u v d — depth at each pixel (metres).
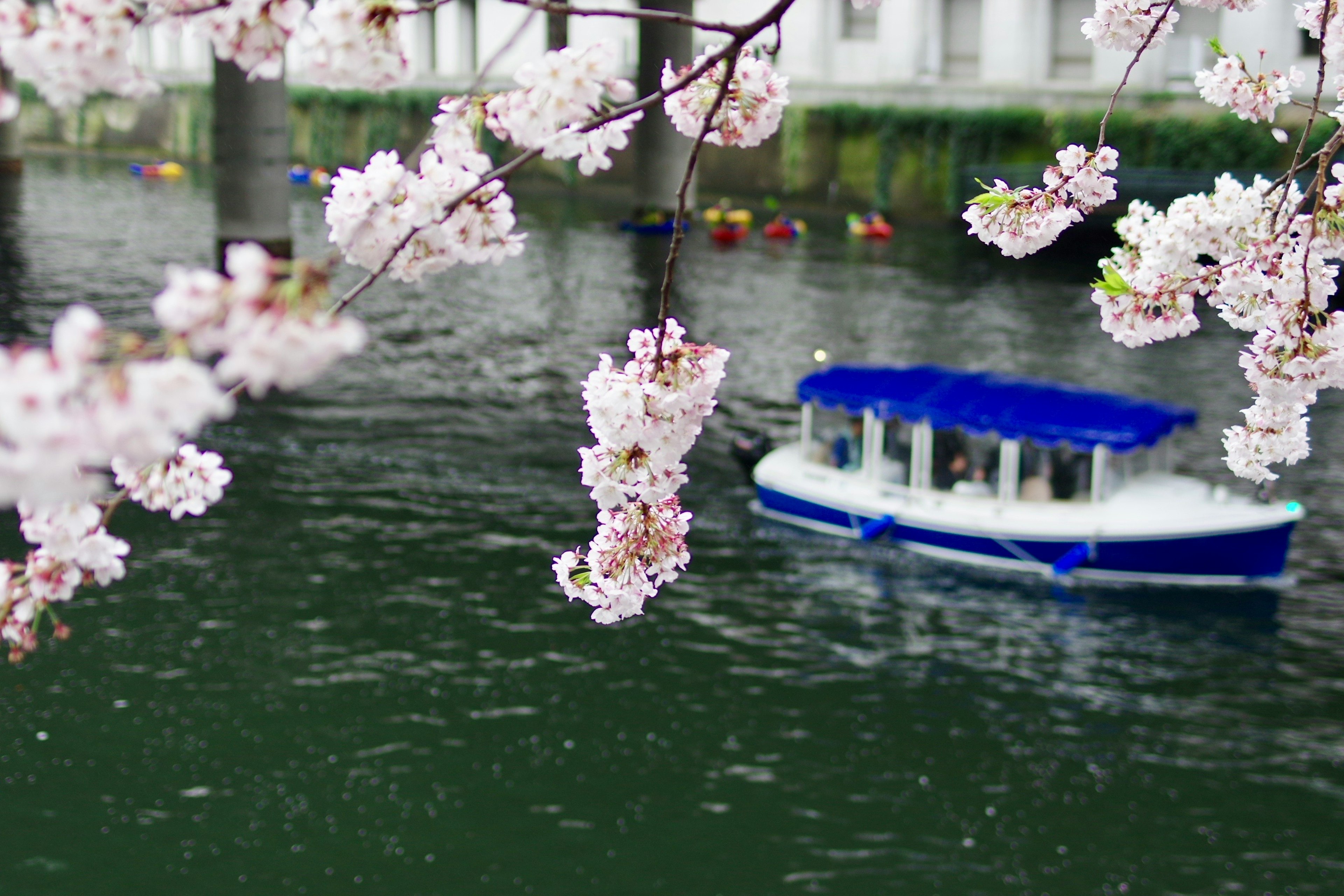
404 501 20.25
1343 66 5.45
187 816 12.19
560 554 18.47
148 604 16.33
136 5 2.77
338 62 2.89
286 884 11.37
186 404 2.14
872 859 12.00
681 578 18.14
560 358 29.55
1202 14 48.12
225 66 40.75
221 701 14.13
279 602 16.55
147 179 65.62
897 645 16.25
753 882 11.62
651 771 13.23
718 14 57.09
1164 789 13.12
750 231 51.50
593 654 15.58
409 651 15.44
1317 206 5.00
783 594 17.75
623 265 42.56
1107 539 18.52
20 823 11.94
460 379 27.53
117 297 33.50
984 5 53.41
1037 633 16.80
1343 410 25.66
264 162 41.53
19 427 2.06
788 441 24.11
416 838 12.05
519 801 12.66
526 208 57.31
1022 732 14.20
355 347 2.18
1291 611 17.59
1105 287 5.16
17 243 42.09
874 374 21.08
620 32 59.44
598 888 11.51
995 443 19.88
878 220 50.69
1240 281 5.12
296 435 23.34
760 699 14.72
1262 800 12.95
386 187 3.08
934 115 53.47
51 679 14.42
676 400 4.01
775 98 4.05
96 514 3.48
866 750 13.74
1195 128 46.81
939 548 19.42
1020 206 5.13
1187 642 16.59
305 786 12.73
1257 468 6.00
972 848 12.17
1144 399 21.23
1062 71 52.59
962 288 39.06
